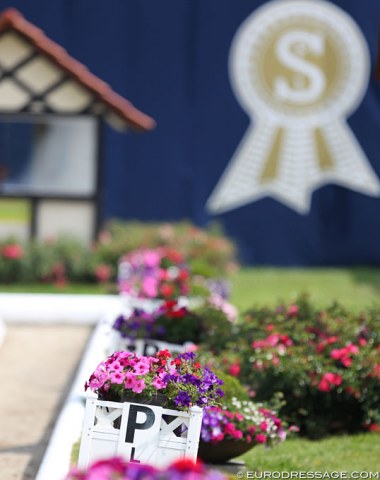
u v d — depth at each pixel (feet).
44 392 34.81
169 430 20.53
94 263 61.62
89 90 62.13
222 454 25.41
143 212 72.90
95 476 12.80
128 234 63.16
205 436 24.54
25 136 62.95
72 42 72.49
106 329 42.22
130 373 20.84
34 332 47.93
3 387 35.53
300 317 33.58
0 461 25.91
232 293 60.29
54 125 62.85
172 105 72.95
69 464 24.70
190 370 21.72
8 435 28.73
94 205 63.05
